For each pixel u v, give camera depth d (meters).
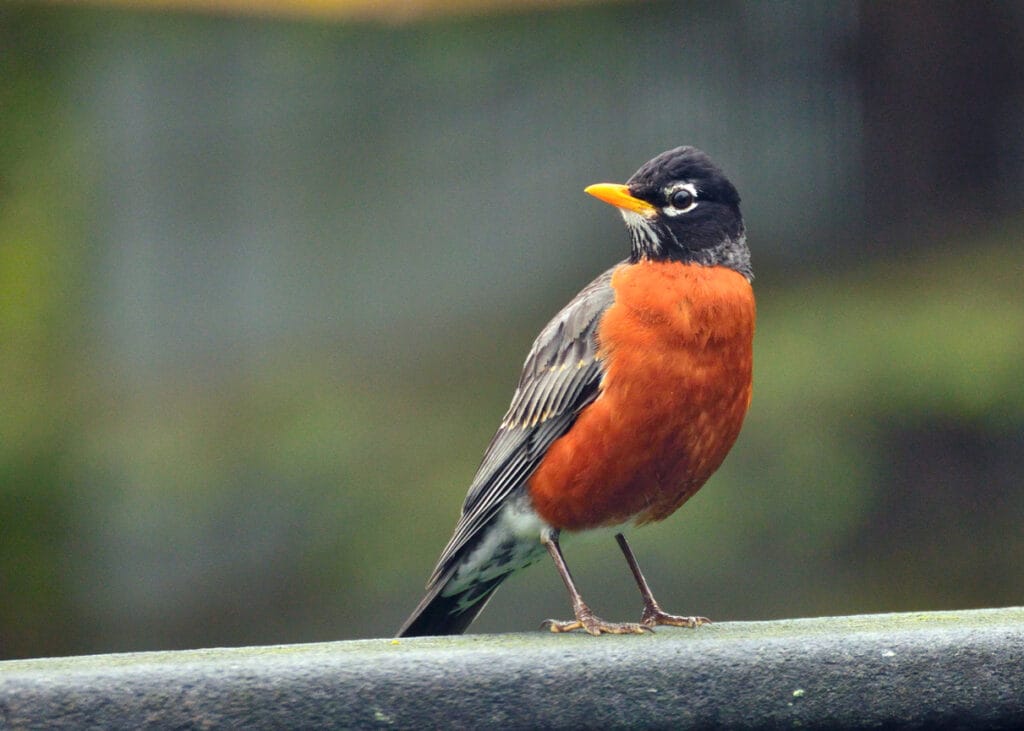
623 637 4.93
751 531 10.98
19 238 12.23
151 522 12.36
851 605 11.26
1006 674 4.40
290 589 12.22
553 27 12.70
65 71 12.76
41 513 11.94
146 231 14.23
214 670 4.07
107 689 3.98
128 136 14.09
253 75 14.23
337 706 4.14
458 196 14.25
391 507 11.95
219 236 14.49
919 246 12.59
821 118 13.09
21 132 12.35
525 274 14.08
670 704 4.32
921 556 11.54
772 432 11.05
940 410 10.58
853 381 10.75
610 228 13.87
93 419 12.70
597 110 13.62
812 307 11.71
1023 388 10.42
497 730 4.25
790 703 4.36
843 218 12.98
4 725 3.91
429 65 13.70
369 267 14.37
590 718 4.29
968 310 11.02
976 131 12.68
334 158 14.41
